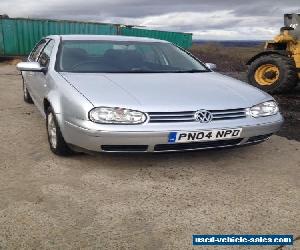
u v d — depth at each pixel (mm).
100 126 3010
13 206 2707
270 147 4223
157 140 3037
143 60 4285
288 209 2797
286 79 7820
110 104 3031
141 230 2457
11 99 6723
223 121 3205
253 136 3398
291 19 8203
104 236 2375
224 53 23031
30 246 2250
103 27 16219
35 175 3264
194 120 3107
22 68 4164
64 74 3770
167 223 2551
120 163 3568
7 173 3291
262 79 8523
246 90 3660
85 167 3459
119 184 3131
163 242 2334
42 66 4359
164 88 3418
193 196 2957
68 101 3240
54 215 2605
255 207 2811
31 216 2580
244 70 15078
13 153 3793
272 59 8047
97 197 2891
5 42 14617
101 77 3666
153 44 4746
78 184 3109
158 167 3506
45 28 15086
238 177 3354
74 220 2549
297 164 3723
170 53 4660
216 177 3336
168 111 3049
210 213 2701
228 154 3922
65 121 3291
